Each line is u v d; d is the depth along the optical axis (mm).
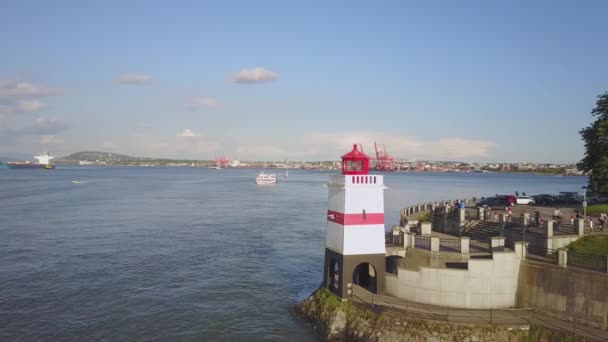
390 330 34500
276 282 54375
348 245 39625
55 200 140375
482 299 36250
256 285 53062
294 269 60062
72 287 50719
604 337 30234
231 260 64062
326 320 39250
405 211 68438
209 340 38562
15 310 43781
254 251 69812
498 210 62906
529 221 47062
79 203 132625
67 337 38469
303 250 71188
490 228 48000
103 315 43219
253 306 46312
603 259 34219
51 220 96500
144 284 52438
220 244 74500
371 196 40062
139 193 179000
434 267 38375
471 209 61750
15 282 51875
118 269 58125
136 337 38844
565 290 33312
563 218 54438
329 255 42406
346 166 40344
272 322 42438
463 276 36438
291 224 97562
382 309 36219
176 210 120312
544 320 33281
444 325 33344
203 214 112625
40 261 60938
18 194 159250
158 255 65875
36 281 52406
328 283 42531
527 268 35750
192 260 63531
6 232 80938
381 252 40219
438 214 56312
